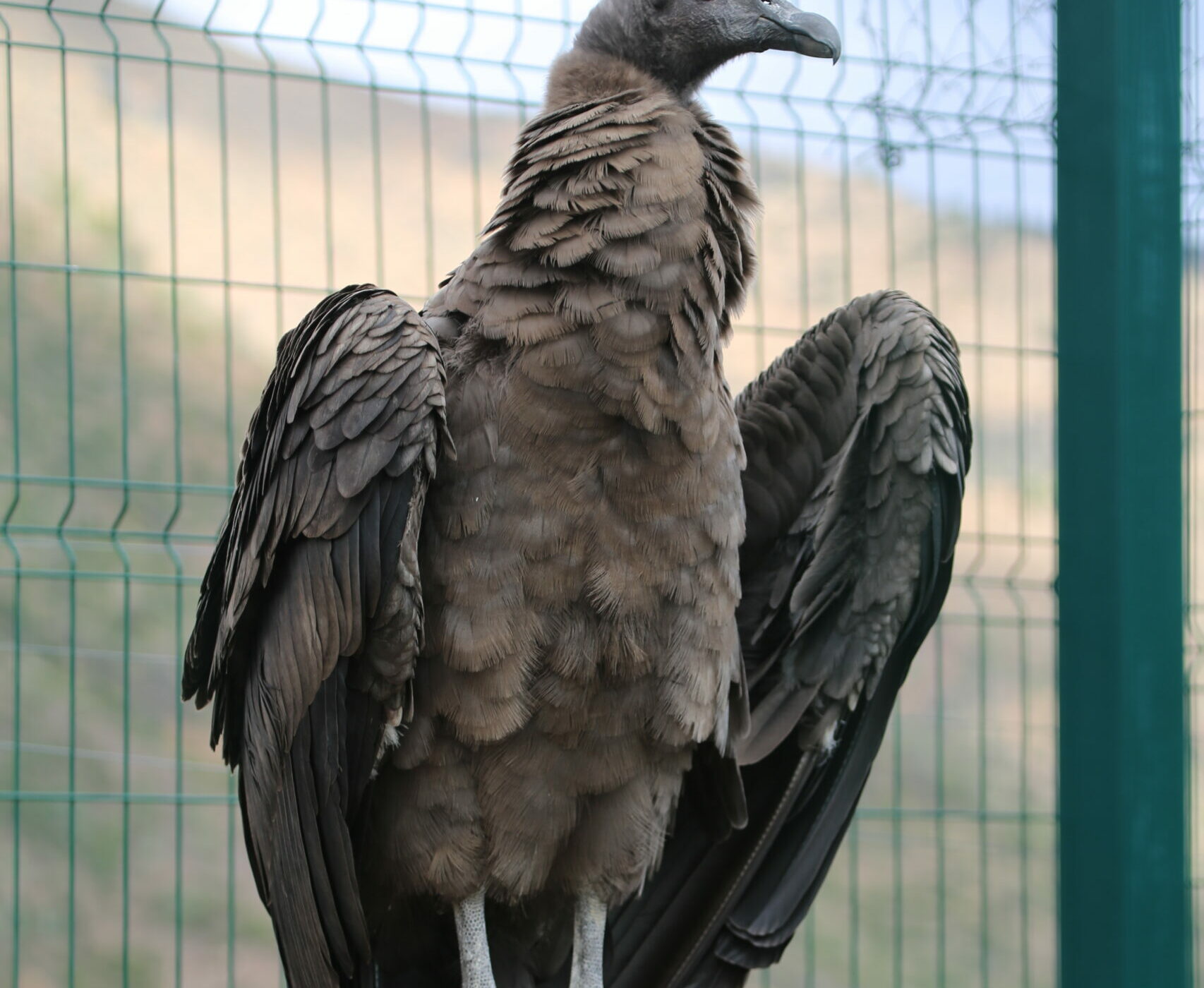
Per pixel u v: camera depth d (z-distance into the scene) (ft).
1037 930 13.82
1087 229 11.01
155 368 13.75
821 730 11.14
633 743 10.59
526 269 10.48
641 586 10.48
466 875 10.53
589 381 10.39
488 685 10.43
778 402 11.32
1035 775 13.92
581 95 10.91
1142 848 10.85
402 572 10.28
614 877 10.68
